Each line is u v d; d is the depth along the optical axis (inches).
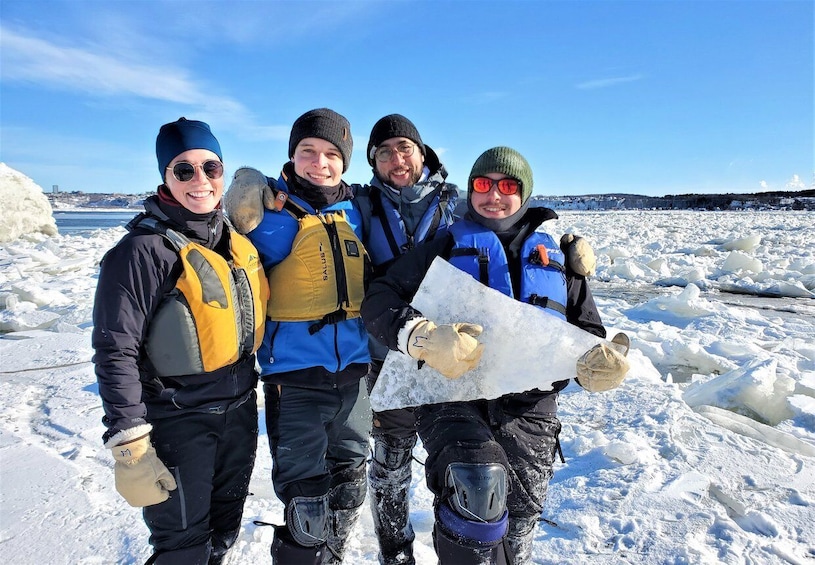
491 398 82.0
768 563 97.3
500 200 88.3
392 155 109.0
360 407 97.5
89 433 154.3
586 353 79.0
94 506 117.2
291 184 100.7
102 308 73.2
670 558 98.1
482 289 82.3
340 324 93.2
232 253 85.7
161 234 77.8
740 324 282.7
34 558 100.4
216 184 83.0
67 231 1434.5
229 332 81.5
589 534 106.3
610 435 147.6
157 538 79.0
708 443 141.2
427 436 80.4
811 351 230.1
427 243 90.9
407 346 76.0
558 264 89.9
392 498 97.4
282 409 91.0
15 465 135.0
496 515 70.2
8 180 975.0
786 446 145.0
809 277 437.4
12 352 235.5
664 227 1157.7
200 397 80.0
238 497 89.9
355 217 104.3
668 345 235.9
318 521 84.3
